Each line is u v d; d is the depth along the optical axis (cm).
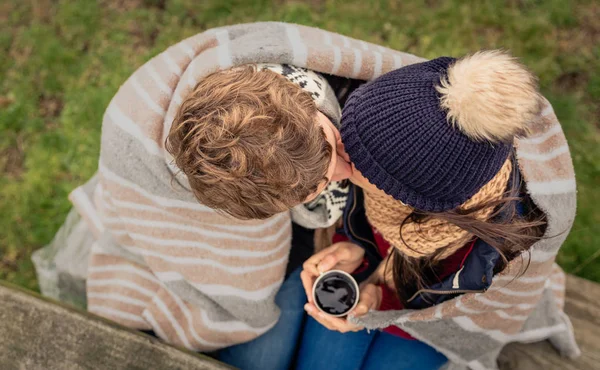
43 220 222
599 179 216
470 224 100
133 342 127
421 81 89
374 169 95
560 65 236
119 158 136
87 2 256
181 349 129
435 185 91
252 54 121
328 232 159
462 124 82
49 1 258
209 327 153
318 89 120
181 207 140
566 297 176
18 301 129
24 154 234
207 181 93
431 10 246
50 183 227
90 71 245
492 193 100
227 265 147
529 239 114
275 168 90
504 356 164
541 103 83
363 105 93
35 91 243
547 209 116
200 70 124
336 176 114
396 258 136
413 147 88
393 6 247
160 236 146
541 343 166
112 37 250
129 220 147
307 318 166
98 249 173
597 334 169
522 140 123
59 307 129
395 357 158
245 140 88
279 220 147
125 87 137
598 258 202
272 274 151
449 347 149
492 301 133
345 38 137
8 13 258
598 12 242
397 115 88
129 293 168
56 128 237
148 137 130
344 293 140
